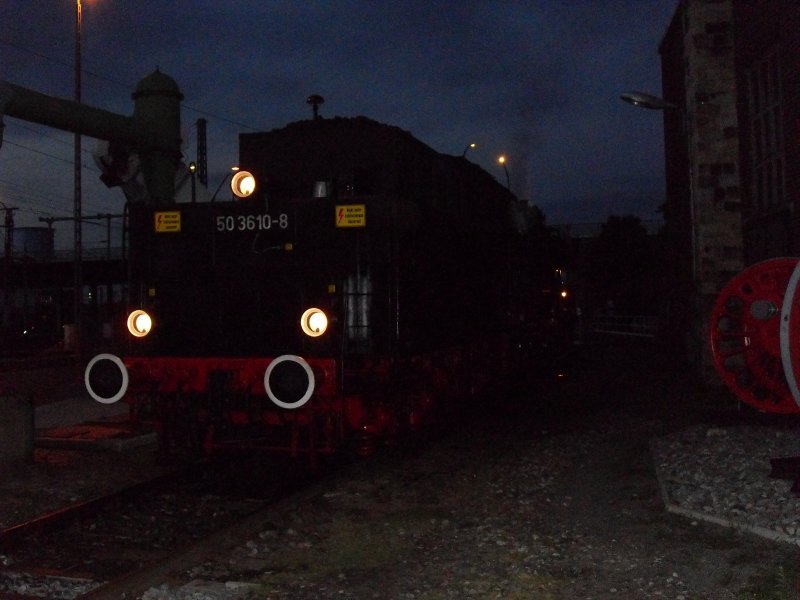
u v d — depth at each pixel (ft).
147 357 34.47
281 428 33.53
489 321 51.39
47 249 231.50
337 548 23.26
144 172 41.81
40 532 25.58
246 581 20.65
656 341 108.88
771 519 21.97
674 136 73.31
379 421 34.06
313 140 38.81
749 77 49.24
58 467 34.17
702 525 22.74
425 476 32.45
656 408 45.93
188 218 35.14
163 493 30.99
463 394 46.42
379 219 32.55
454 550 22.66
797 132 39.34
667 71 75.87
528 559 21.36
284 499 28.35
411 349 35.14
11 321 192.85
